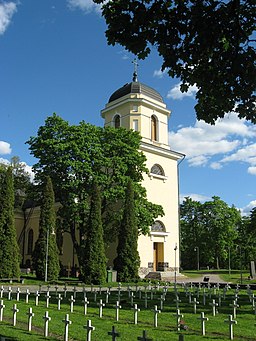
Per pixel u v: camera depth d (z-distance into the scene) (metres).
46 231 32.97
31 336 10.81
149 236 40.31
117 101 44.34
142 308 17.23
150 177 42.19
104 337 10.88
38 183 36.50
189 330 12.50
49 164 35.97
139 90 43.84
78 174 35.59
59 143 35.09
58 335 11.23
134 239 34.53
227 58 7.73
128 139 37.56
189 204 71.69
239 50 7.64
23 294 21.72
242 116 8.25
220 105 8.29
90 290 25.62
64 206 35.66
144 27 7.59
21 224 52.34
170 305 18.36
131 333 11.50
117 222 36.31
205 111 8.50
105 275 31.80
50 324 12.74
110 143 37.06
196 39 7.59
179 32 7.55
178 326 12.60
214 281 38.31
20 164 55.47
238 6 7.37
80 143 35.38
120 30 7.66
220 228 64.81
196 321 14.01
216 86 8.07
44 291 24.11
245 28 7.66
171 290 26.30
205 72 8.01
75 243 36.44
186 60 7.86
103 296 21.89
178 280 38.66
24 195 55.28
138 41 7.66
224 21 7.40
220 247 64.75
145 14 7.48
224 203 67.50
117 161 35.91
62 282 31.44
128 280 33.47
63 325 12.55
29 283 29.70
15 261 31.67
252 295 19.77
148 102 43.50
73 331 11.69
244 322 14.06
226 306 18.30
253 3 7.40
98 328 12.21
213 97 8.31
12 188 33.25
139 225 35.91
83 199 35.00
